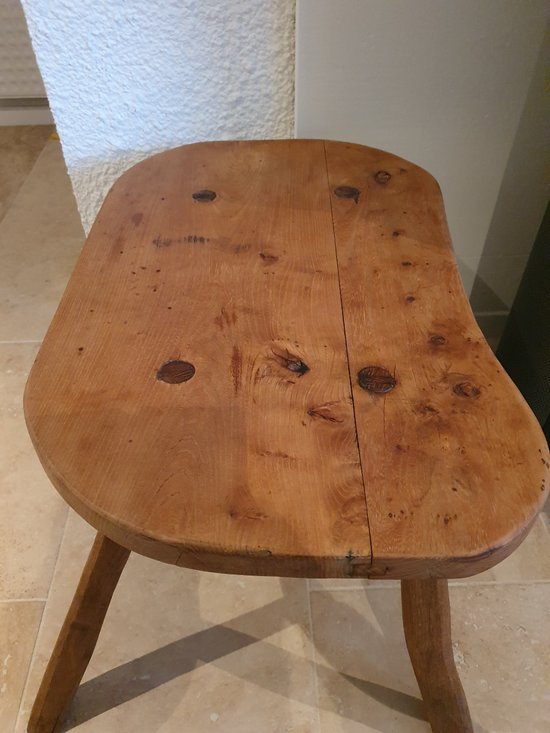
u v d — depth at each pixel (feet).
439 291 1.92
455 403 1.57
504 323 3.72
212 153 2.58
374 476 1.40
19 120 6.32
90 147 2.74
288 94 2.63
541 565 2.89
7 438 3.44
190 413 1.54
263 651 2.61
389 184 2.41
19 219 5.06
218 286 1.93
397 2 2.33
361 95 2.61
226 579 2.84
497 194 3.07
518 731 2.39
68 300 1.86
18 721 2.42
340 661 2.59
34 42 2.38
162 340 1.74
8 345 3.96
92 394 1.58
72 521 3.06
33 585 2.82
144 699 2.47
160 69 2.50
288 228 2.18
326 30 2.39
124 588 2.80
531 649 2.61
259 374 1.64
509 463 1.43
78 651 2.14
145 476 1.39
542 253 2.89
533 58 2.55
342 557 1.26
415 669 2.09
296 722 2.42
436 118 2.72
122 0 2.28
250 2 2.33
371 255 2.06
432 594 1.85
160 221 2.20
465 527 1.31
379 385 1.61
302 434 1.49
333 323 1.80
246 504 1.34
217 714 2.44
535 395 3.00
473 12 2.39
